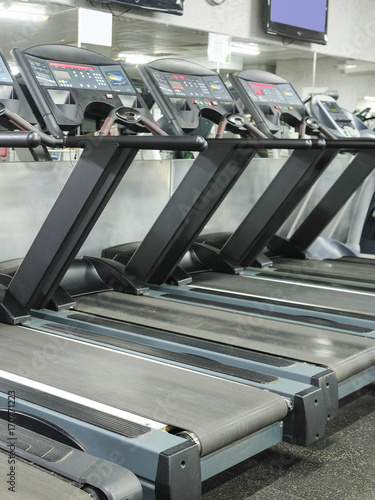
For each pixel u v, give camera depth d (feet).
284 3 18.08
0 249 12.38
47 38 12.76
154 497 5.69
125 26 14.29
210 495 7.34
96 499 5.04
